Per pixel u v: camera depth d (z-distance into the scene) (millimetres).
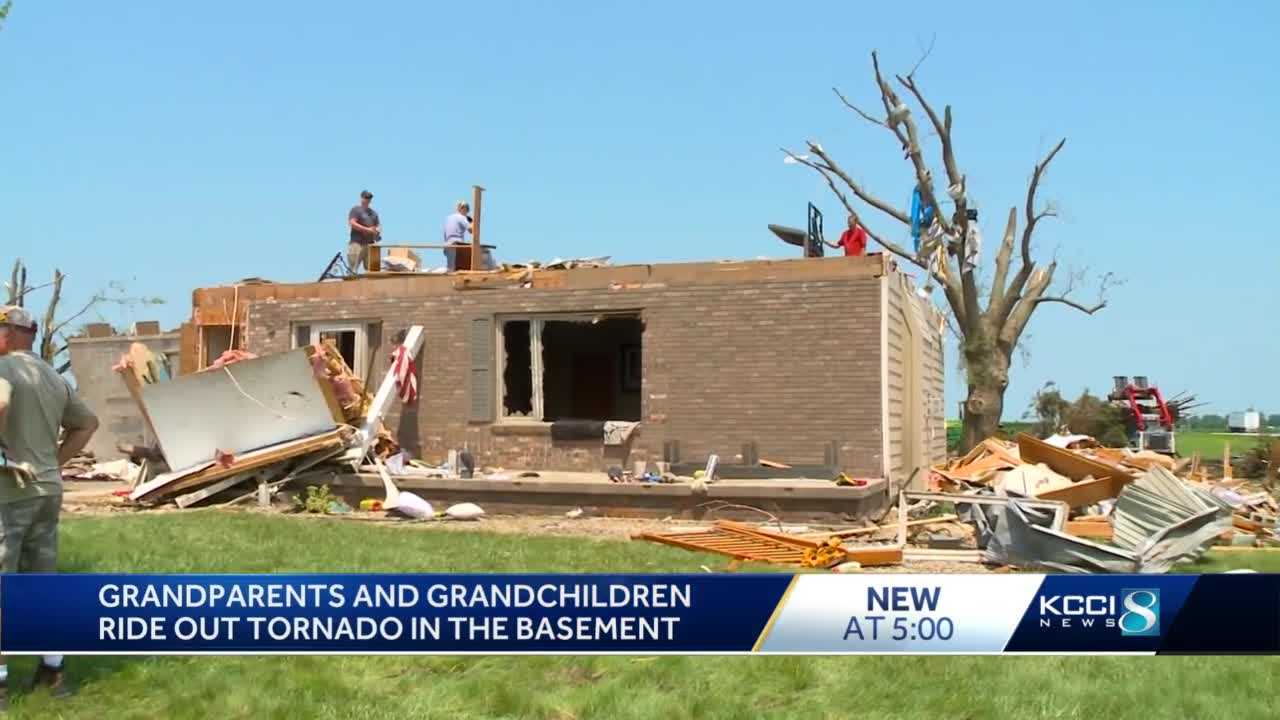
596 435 18031
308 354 17141
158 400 16812
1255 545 14867
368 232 21500
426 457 19031
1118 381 41500
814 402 17047
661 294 17844
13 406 6508
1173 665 7504
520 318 18750
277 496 17031
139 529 13383
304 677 6977
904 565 12148
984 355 33312
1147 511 12586
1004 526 12055
